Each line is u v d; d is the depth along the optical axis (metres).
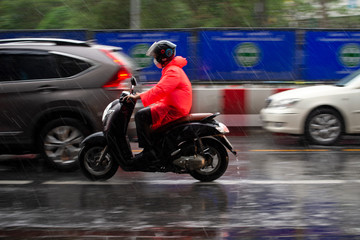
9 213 4.94
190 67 12.14
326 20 20.58
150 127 5.98
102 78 6.91
